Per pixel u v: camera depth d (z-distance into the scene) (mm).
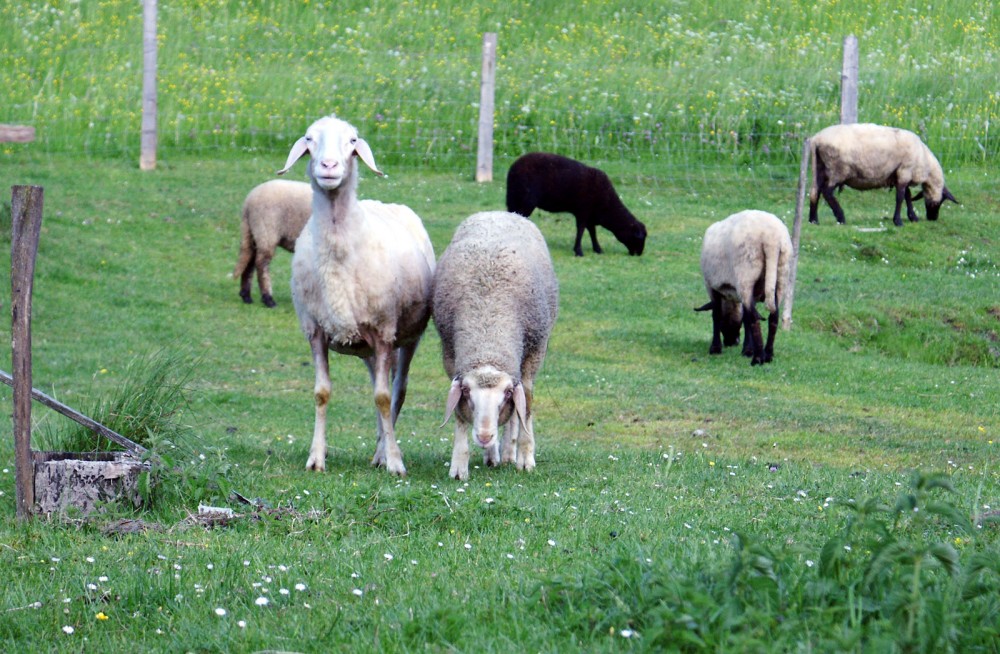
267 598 4523
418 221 9281
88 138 23234
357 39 29344
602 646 3758
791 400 11875
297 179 22047
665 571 4227
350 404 11828
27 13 28766
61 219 18531
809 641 3463
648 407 11523
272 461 8312
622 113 25109
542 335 8484
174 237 18453
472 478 7883
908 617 3545
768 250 13203
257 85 26125
